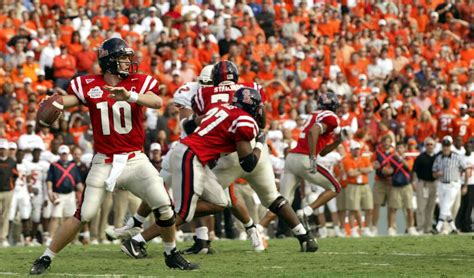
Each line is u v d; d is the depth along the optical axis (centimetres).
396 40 7331
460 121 6084
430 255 3028
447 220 5153
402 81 6762
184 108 3212
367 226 5100
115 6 6588
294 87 6162
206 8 6906
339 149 5109
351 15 7550
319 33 7112
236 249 3397
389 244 3634
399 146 5406
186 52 6156
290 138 5284
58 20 6238
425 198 5219
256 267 2620
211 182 2752
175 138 5178
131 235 3064
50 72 5881
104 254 3222
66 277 2331
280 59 6331
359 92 6406
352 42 7000
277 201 3102
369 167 5044
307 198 4997
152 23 6400
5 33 6000
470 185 5322
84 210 2378
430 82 6562
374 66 6788
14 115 5181
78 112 5250
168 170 3281
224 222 4803
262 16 6988
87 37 6162
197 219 3158
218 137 2678
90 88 2389
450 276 2273
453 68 7194
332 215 5050
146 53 6141
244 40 6569
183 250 3203
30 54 5725
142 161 2414
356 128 5900
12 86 5428
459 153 5375
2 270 2625
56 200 4581
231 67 2981
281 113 5741
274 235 4953
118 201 4438
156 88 2434
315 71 6312
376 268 2547
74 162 4653
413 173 5447
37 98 5434
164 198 2403
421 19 7781
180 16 6738
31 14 6253
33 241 4681
